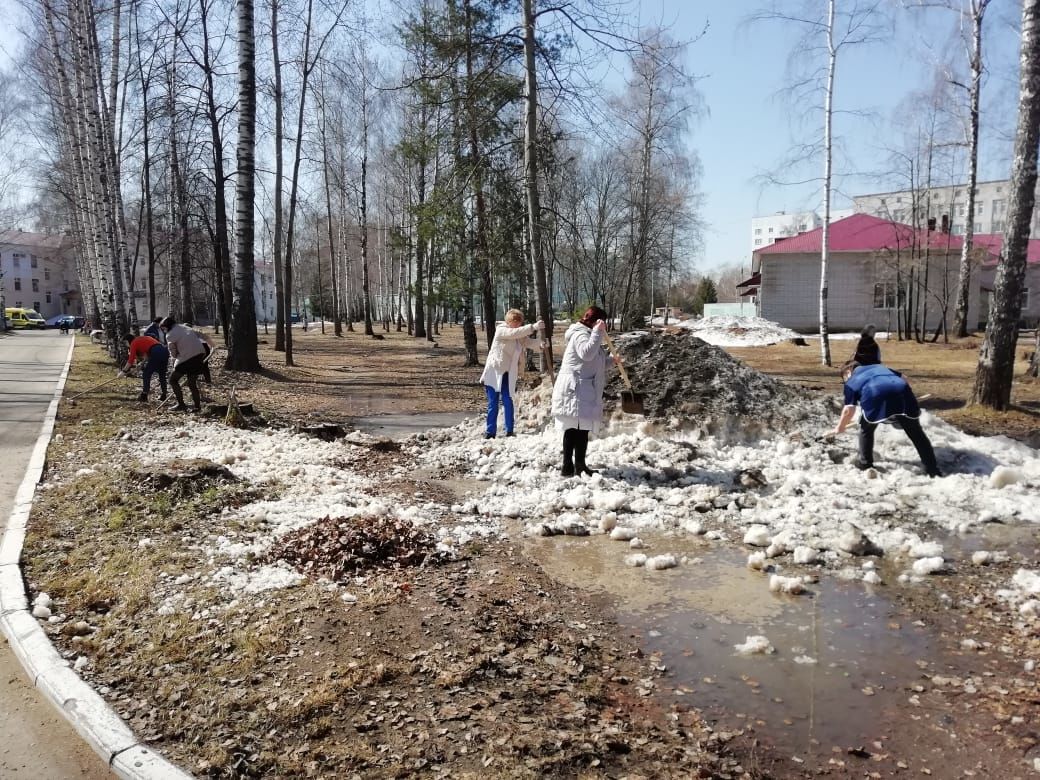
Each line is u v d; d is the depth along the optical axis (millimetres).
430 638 3988
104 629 4098
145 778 2840
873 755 3053
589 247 33250
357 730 3125
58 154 33469
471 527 6227
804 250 40125
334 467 8625
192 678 3559
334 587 4633
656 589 4934
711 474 7781
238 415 11430
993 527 6316
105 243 20688
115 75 21281
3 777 2980
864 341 8242
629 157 30922
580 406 7348
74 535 5656
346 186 40219
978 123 27234
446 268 19938
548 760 2920
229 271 25875
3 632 4160
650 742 3123
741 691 3586
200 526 5844
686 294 78812
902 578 5082
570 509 6797
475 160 14367
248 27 17516
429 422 13039
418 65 15922
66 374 18172
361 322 66375
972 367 21859
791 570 5289
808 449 8469
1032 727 3236
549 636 4137
